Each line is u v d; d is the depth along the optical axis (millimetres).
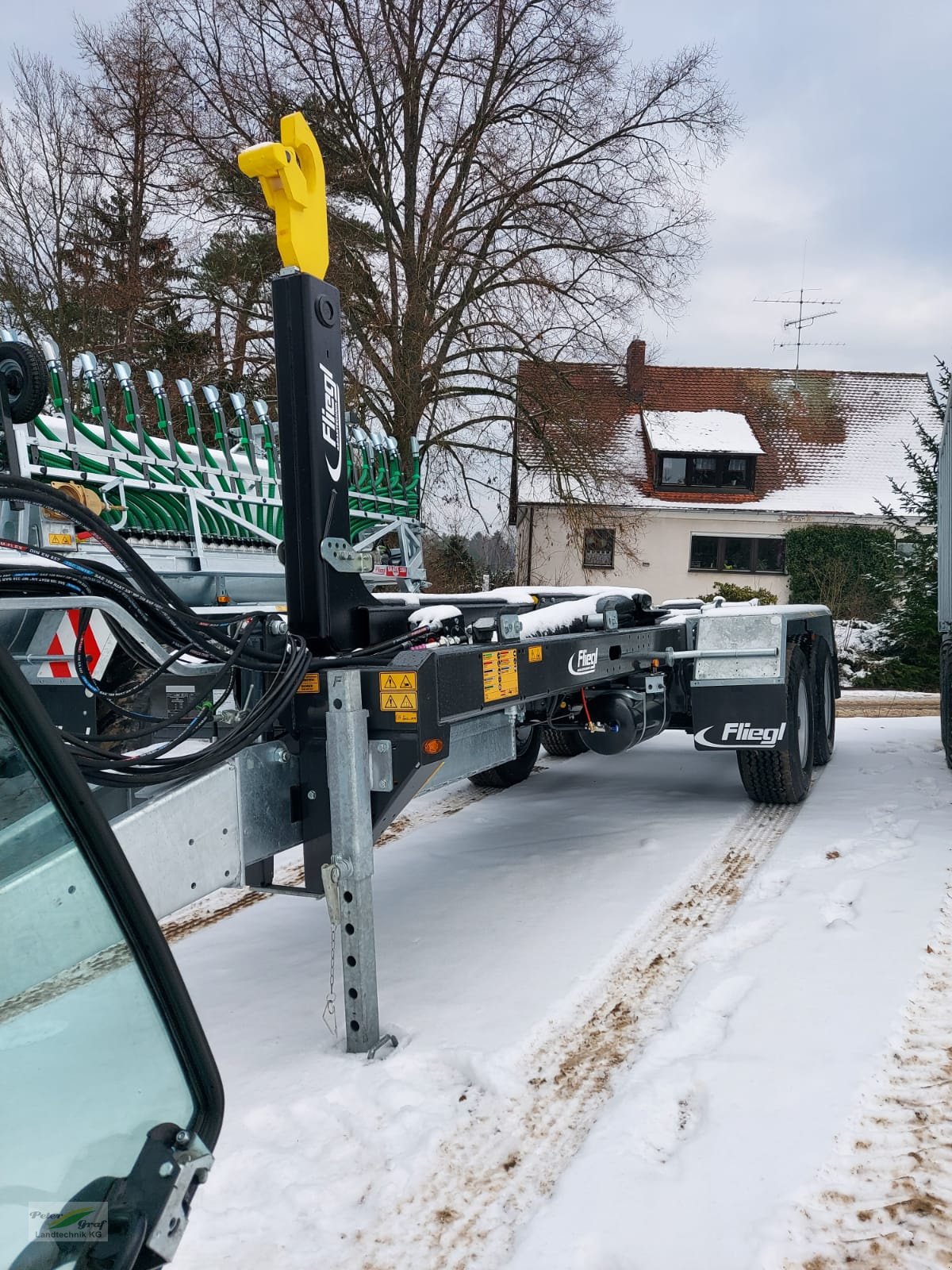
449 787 5832
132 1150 1152
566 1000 2723
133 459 5016
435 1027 2582
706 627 4645
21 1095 1041
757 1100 2145
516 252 15148
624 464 26844
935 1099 2121
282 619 2557
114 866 1193
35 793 1130
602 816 4883
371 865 2473
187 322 15438
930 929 3070
